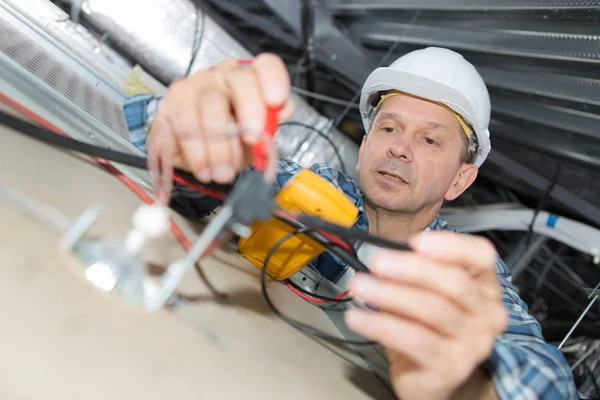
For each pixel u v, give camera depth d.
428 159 1.10
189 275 0.52
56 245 0.41
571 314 2.05
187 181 0.58
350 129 2.50
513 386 0.57
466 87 1.16
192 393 0.36
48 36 1.14
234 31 2.41
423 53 1.22
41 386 0.29
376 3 1.68
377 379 0.61
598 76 1.32
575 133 1.67
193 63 1.52
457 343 0.41
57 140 0.51
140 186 0.63
